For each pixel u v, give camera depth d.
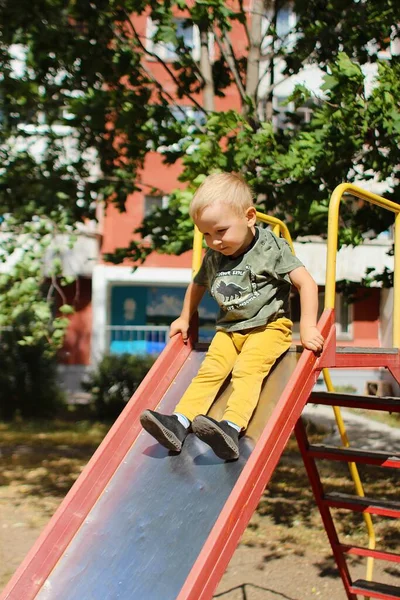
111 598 2.31
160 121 6.91
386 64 5.69
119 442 2.86
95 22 7.10
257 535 6.16
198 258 3.65
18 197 7.82
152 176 17.33
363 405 3.64
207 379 2.96
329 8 6.83
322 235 6.63
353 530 6.27
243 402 2.76
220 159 5.88
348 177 6.48
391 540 6.00
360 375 17.84
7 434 11.53
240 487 2.34
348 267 17.58
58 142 11.26
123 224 17.52
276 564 5.44
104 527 2.57
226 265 2.99
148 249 7.21
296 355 2.99
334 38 6.88
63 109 8.18
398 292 3.96
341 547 4.02
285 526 6.43
